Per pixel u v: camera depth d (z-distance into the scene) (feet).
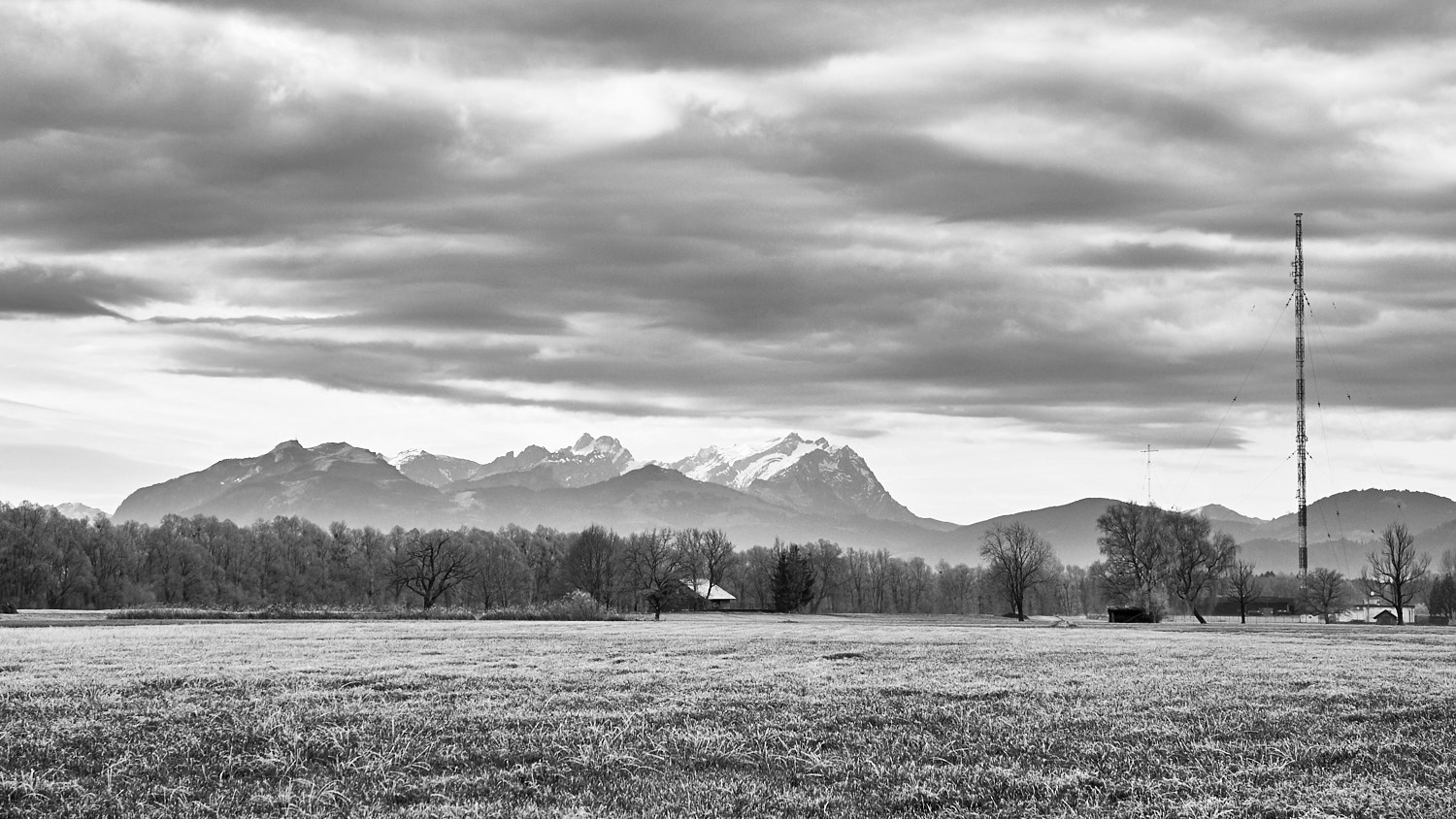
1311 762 88.94
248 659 162.09
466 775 81.87
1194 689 132.36
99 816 71.72
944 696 123.24
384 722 101.09
